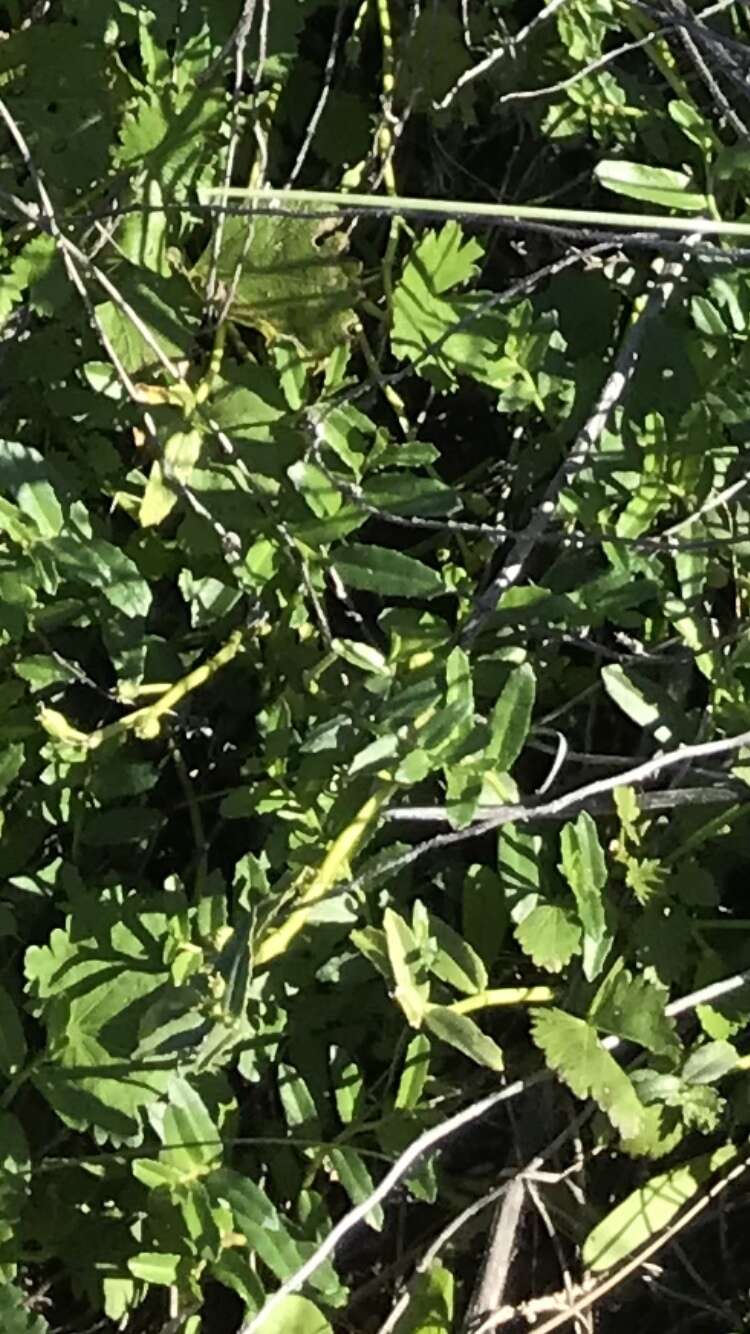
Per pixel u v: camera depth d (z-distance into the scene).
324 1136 0.39
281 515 0.39
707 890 0.39
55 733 0.38
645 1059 0.39
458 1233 0.41
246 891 0.37
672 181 0.40
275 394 0.40
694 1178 0.41
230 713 0.42
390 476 0.38
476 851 0.42
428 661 0.38
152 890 0.40
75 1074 0.35
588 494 0.39
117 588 0.37
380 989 0.39
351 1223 0.35
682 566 0.40
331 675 0.40
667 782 0.41
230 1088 0.37
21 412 0.41
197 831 0.41
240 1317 0.41
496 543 0.42
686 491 0.40
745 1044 0.41
